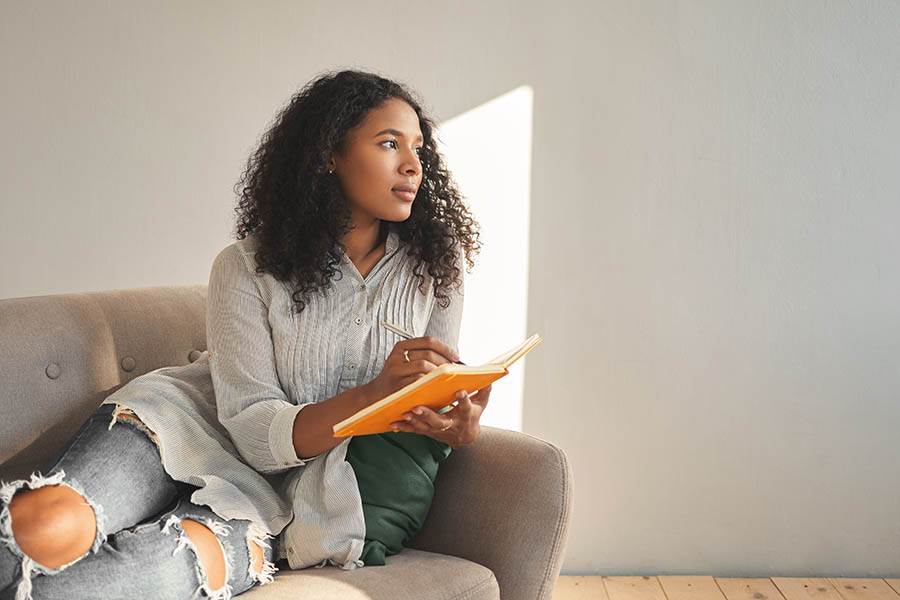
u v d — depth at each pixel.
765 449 2.62
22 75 2.53
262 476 1.67
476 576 1.55
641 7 2.52
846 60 2.51
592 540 2.67
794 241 2.56
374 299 1.77
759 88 2.52
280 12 2.54
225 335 1.69
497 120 2.56
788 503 2.63
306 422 1.59
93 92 2.54
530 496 1.63
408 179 1.74
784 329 2.58
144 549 1.38
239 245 1.74
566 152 2.57
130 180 2.57
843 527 2.63
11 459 1.65
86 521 1.37
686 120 2.54
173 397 1.65
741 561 2.65
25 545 1.30
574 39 2.54
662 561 2.66
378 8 2.54
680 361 2.60
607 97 2.54
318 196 1.73
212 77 2.55
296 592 1.45
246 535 1.51
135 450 1.55
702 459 2.63
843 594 2.53
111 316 1.85
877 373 2.58
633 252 2.58
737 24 2.51
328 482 1.60
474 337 2.63
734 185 2.55
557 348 2.62
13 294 2.58
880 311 2.56
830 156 2.53
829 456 2.61
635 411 2.62
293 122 1.77
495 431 1.75
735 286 2.58
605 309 2.60
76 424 1.74
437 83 2.56
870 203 2.54
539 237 2.59
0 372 1.64
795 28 2.51
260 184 1.79
